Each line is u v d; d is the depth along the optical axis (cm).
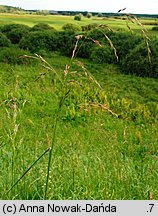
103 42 2970
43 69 2248
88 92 1625
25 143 859
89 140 1056
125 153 976
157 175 639
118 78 2536
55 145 844
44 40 3297
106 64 2880
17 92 1468
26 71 2186
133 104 1841
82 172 579
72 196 477
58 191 487
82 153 802
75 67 2658
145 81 2467
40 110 1360
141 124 1437
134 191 543
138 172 671
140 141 1140
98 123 1253
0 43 3288
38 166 557
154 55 2636
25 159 584
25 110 1346
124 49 2906
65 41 3275
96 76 2569
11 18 5619
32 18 5634
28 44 3325
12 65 2391
